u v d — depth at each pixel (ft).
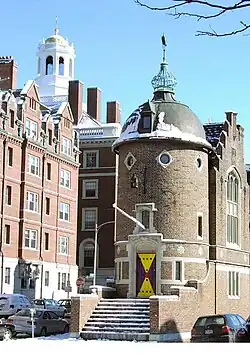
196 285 128.47
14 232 212.02
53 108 258.57
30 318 125.29
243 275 156.15
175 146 136.15
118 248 138.62
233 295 149.07
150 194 134.82
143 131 137.28
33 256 220.84
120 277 136.36
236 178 158.71
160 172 135.03
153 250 133.59
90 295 122.01
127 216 131.75
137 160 137.08
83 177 278.87
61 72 359.46
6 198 209.15
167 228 133.08
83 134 282.15
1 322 122.72
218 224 144.25
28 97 224.74
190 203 135.54
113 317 120.57
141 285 133.49
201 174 138.92
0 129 204.33
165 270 131.85
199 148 139.13
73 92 296.10
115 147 144.15
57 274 236.43
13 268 208.95
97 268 269.64
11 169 211.82
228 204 152.97
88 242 274.16
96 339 114.93
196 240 135.13
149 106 138.51
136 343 102.89
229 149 154.81
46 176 232.53
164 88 146.20
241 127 163.32
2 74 246.68
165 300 113.39
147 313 118.73
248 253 161.89
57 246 238.27
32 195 222.89
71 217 250.78
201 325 104.99
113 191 274.16
